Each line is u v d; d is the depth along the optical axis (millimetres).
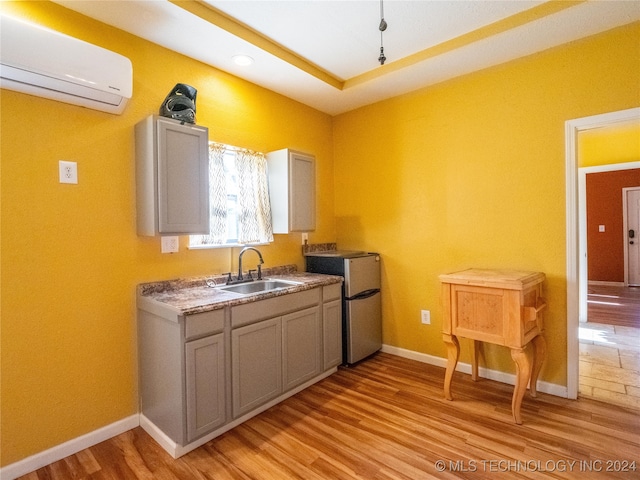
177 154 2035
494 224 2662
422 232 3059
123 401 2080
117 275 2061
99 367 1985
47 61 1575
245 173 2742
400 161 3182
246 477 1658
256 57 2408
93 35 1937
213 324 1921
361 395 2479
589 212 6664
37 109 1768
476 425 2062
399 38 2348
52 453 1791
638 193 6199
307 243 3371
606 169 3867
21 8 1695
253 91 2850
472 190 2764
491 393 2480
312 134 3441
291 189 2846
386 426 2074
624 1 1847
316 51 2512
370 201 3414
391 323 3299
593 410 2197
